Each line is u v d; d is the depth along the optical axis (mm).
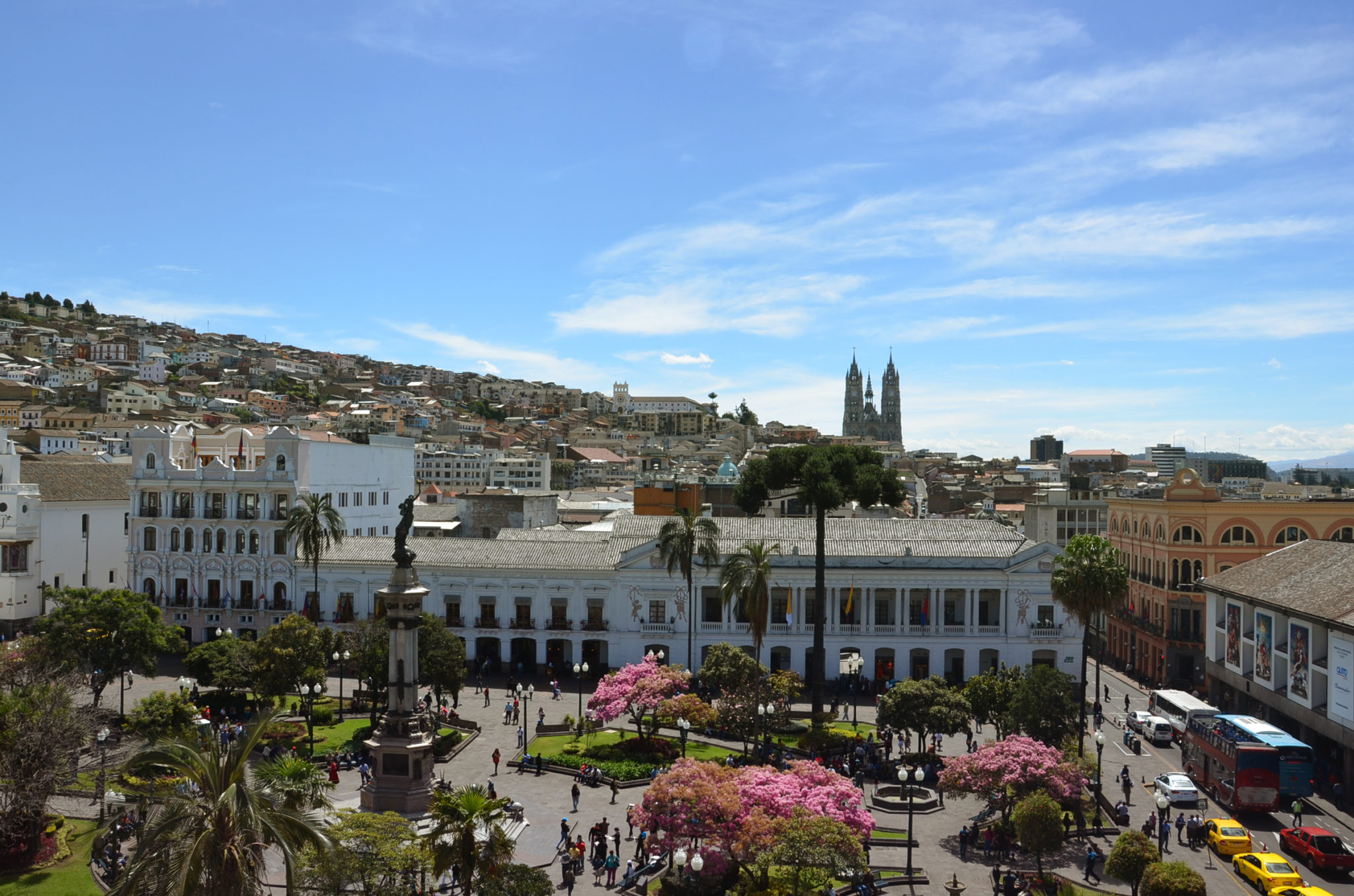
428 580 101562
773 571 97125
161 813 33938
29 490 109812
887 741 73312
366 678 79125
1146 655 107438
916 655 97375
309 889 35875
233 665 75688
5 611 107500
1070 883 51656
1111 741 81438
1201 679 99062
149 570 107188
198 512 106500
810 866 43188
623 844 55094
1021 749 56438
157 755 33438
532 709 86125
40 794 50969
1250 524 101500
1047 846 49969
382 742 54594
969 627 96562
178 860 31062
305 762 47219
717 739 77375
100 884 48062
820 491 80438
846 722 83938
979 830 59719
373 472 124062
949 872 53031
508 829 55781
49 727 52625
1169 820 62188
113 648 77812
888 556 97062
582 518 152625
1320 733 69312
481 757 72000
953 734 75250
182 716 62625
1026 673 74250
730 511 151500
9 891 47188
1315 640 70062
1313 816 62969
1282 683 75625
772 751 70875
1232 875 53250
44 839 53438
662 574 98188
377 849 37875
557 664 100438
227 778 33656
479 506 128125
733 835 46000
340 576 103312
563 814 59938
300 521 92125
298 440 105188
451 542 106312
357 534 119812
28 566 109125
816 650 81312
